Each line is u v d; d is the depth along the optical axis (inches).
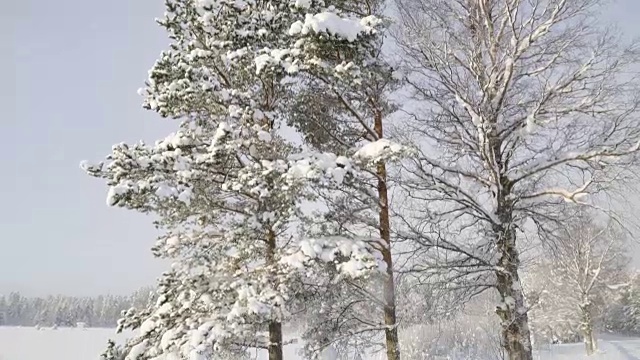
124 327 390.9
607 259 991.0
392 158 345.7
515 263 400.2
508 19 411.8
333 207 378.3
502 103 410.9
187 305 351.9
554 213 409.7
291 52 350.6
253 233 368.5
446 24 418.6
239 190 370.3
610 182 369.7
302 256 337.7
